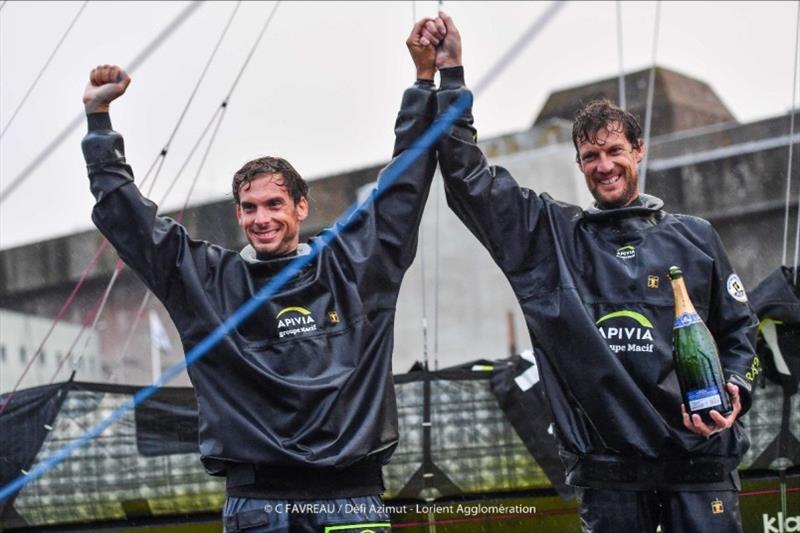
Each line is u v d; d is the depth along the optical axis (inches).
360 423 130.6
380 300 136.1
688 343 126.2
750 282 389.4
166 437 176.7
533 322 133.3
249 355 130.6
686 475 127.6
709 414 123.9
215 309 132.2
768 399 171.3
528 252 135.6
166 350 468.8
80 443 175.5
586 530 132.3
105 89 133.9
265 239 134.4
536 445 176.1
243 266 135.1
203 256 135.6
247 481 128.9
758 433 171.2
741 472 172.4
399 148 137.9
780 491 171.0
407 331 426.9
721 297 133.3
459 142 135.1
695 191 405.4
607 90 633.0
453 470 177.0
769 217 393.7
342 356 131.4
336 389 128.9
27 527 174.2
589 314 130.2
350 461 128.1
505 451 177.0
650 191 410.3
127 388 177.5
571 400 132.9
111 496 175.0
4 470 173.9
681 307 127.6
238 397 129.9
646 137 235.5
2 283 477.7
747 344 132.0
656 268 131.0
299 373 130.0
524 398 176.9
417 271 423.2
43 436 175.0
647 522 129.9
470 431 177.9
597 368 128.2
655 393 128.1
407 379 179.0
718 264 133.0
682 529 128.1
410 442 177.5
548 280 134.2
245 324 132.0
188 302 132.3
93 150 133.0
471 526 175.6
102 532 174.4
